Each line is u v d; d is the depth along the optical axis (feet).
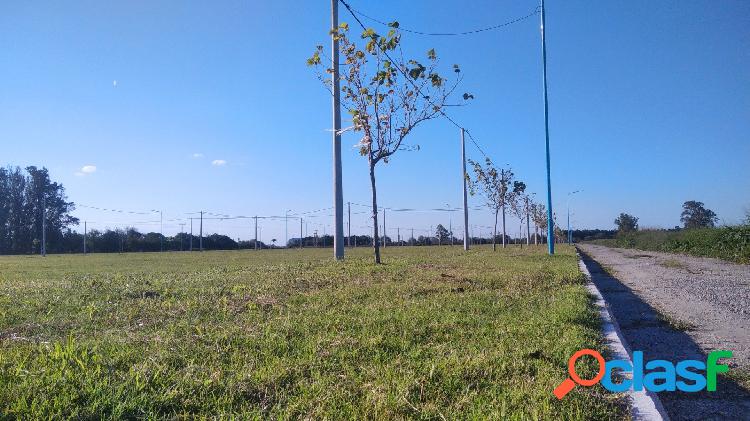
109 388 11.57
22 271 56.65
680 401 14.74
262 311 22.54
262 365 14.26
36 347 15.44
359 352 15.78
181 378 12.65
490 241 270.46
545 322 20.35
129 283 33.14
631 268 68.44
